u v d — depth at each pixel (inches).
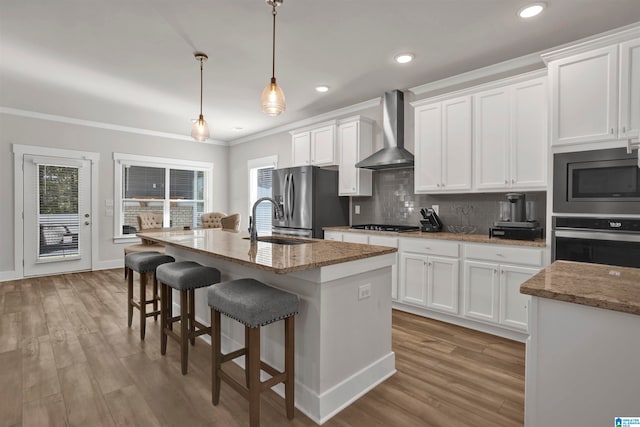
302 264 62.9
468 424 66.4
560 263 60.2
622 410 38.8
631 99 83.7
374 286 82.0
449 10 91.8
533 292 43.7
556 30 102.0
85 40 108.8
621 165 85.0
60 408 70.8
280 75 137.0
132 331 114.3
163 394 76.3
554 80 96.0
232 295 66.3
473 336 110.8
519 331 105.5
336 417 68.8
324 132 180.5
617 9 90.4
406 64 126.6
